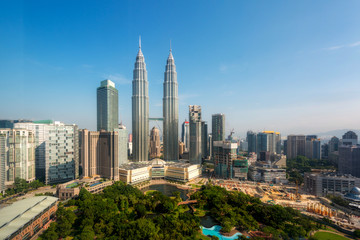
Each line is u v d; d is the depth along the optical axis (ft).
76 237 613.11
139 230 599.57
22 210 645.51
